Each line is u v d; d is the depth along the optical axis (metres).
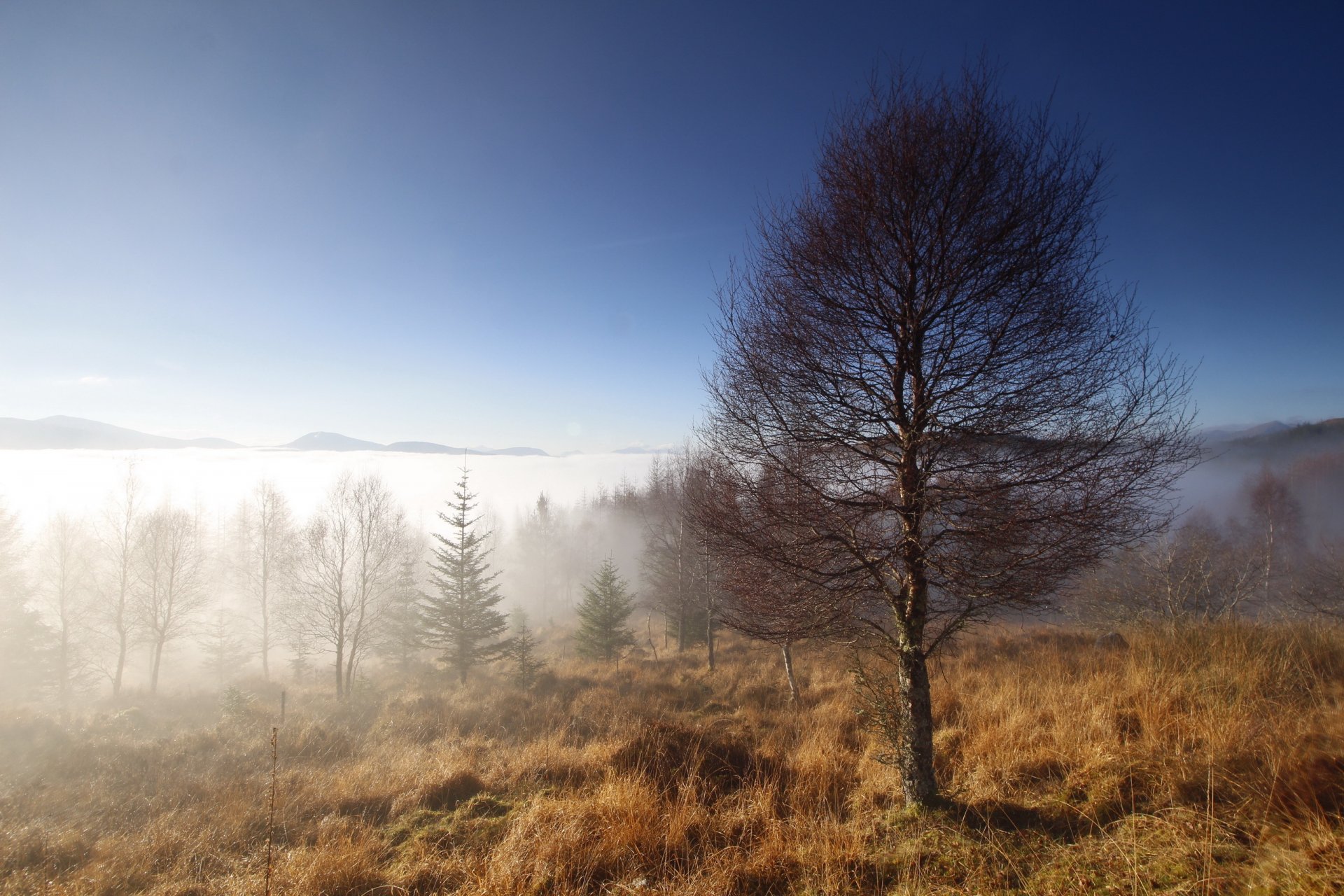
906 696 4.95
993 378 4.69
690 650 22.86
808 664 15.56
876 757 5.28
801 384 5.09
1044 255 4.52
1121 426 4.33
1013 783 4.91
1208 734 4.55
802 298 5.18
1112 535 4.47
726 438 5.61
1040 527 4.45
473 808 6.19
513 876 4.32
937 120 4.90
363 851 5.10
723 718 11.37
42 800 7.96
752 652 19.42
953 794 4.86
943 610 5.25
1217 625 8.02
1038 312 4.58
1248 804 3.59
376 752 10.15
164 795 7.99
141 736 14.23
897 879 3.86
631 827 4.85
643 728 7.41
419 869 4.81
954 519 4.74
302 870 4.79
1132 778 4.28
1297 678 5.87
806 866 4.15
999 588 4.60
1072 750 5.11
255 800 6.92
